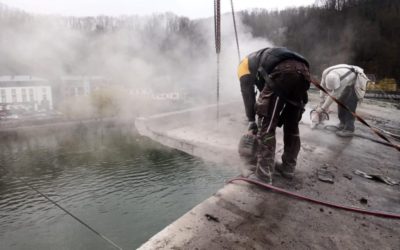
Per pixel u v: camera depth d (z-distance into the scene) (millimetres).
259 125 2332
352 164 2939
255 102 2449
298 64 2086
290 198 2031
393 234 1672
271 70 2137
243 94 2477
